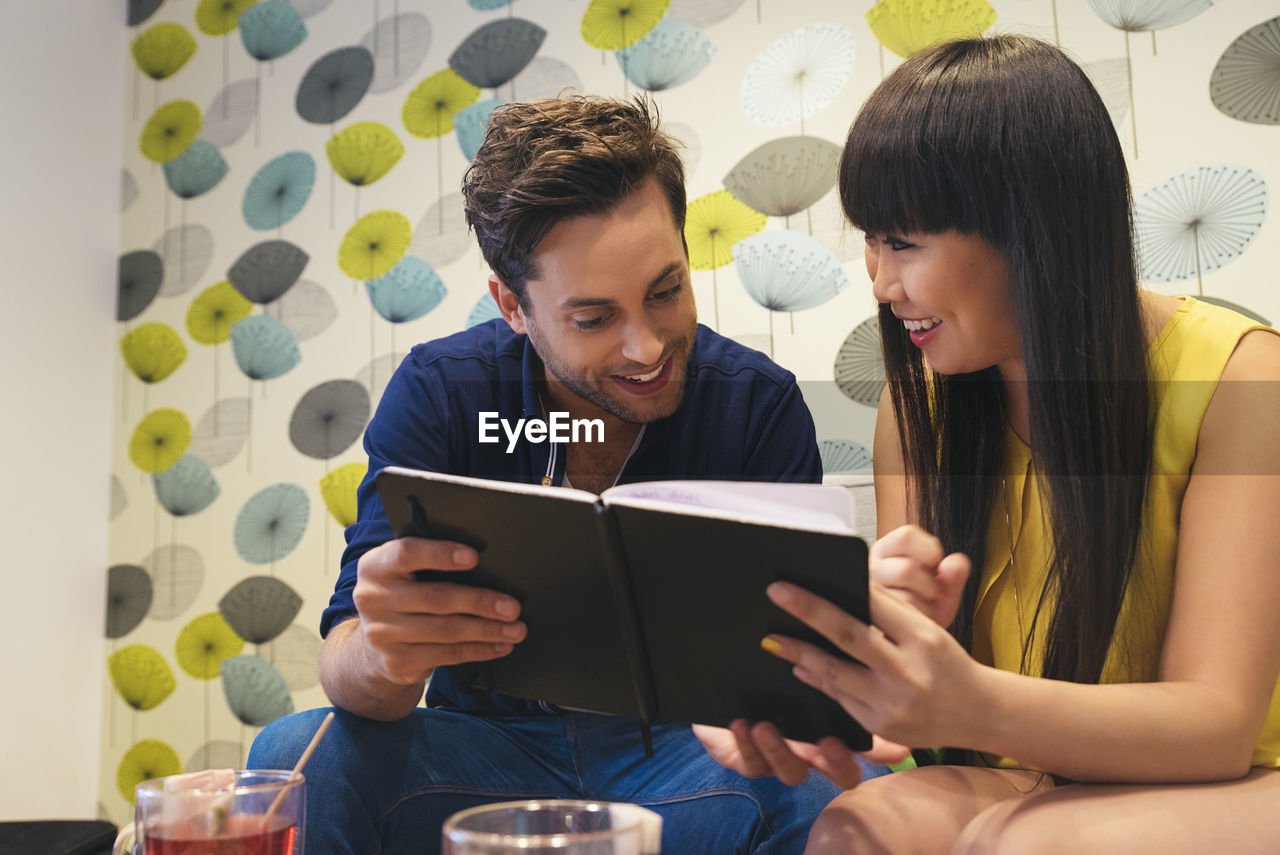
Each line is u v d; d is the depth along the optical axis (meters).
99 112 2.91
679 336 1.22
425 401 1.37
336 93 2.77
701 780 1.15
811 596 0.73
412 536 0.87
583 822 0.58
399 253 2.65
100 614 2.79
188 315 2.85
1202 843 0.75
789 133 2.32
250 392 2.75
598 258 1.13
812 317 2.26
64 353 2.73
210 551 2.73
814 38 2.32
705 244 2.36
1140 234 2.02
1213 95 1.99
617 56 2.49
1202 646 0.86
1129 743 0.80
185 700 2.69
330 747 1.07
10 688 2.50
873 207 1.01
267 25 2.88
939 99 0.98
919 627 0.74
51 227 2.71
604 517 0.76
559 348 1.21
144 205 2.94
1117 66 2.06
